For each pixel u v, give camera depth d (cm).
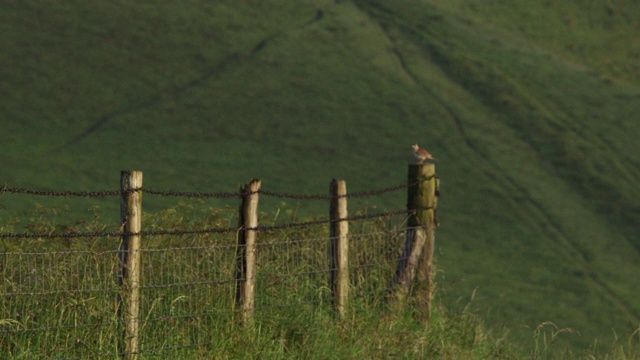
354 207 18375
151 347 3309
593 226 19762
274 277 3866
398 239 4491
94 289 3212
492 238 18138
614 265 17650
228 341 3425
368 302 4253
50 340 3147
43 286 3108
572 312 13875
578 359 4694
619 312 14388
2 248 3334
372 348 3744
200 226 3859
